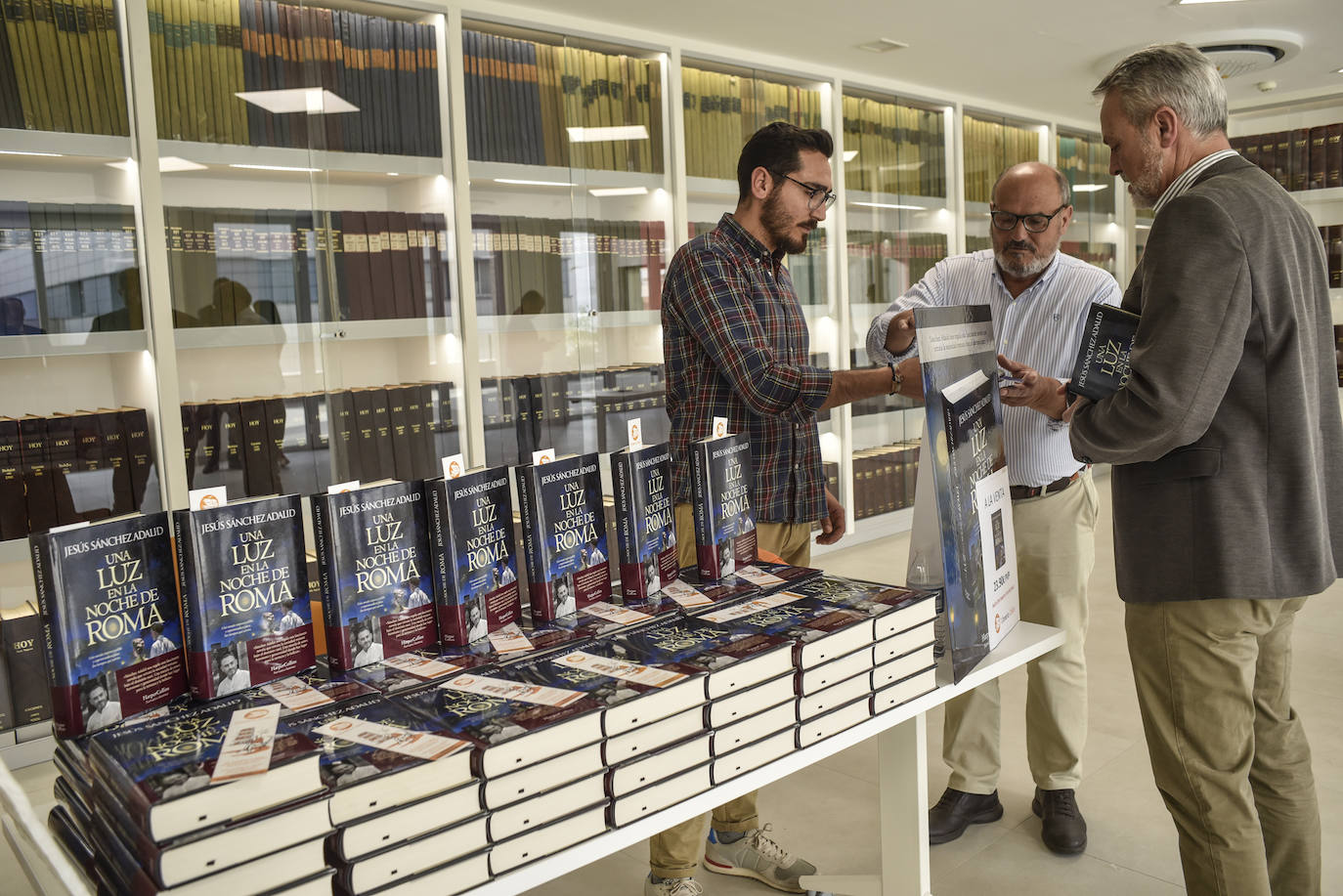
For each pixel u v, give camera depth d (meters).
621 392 4.34
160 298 3.07
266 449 3.34
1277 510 1.50
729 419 1.98
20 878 2.06
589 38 4.12
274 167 3.30
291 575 1.15
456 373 3.82
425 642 1.25
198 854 0.82
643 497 1.48
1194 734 1.57
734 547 1.62
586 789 1.06
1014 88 5.72
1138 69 1.60
